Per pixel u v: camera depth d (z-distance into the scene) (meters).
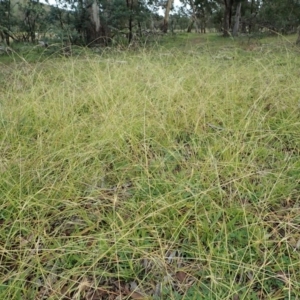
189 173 2.35
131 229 1.80
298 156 2.49
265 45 6.44
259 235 1.80
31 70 4.73
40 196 2.17
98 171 2.41
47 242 1.85
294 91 3.43
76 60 4.89
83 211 2.03
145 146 2.50
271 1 11.88
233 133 2.80
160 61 4.92
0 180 2.23
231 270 1.67
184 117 3.00
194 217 1.96
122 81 3.88
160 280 1.66
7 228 1.97
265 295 1.56
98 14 9.14
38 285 1.63
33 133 2.98
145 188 2.21
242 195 2.13
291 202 2.12
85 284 1.58
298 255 1.72
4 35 9.76
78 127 2.94
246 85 3.62
